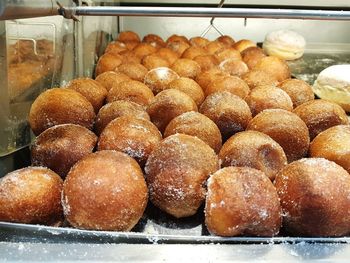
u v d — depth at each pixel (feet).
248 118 1.27
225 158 1.03
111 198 0.85
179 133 1.07
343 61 2.54
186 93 1.45
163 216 1.01
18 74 1.28
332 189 0.86
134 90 1.41
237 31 2.97
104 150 0.98
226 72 1.82
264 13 1.16
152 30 2.97
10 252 0.79
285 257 0.80
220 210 0.84
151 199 0.98
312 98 1.56
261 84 1.58
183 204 0.94
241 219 0.83
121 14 1.17
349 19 1.17
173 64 1.86
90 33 2.13
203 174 0.95
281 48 2.49
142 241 0.84
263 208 0.84
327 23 2.90
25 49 1.33
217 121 1.24
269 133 1.13
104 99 1.45
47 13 0.96
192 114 1.18
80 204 0.85
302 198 0.86
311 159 0.95
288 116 1.17
